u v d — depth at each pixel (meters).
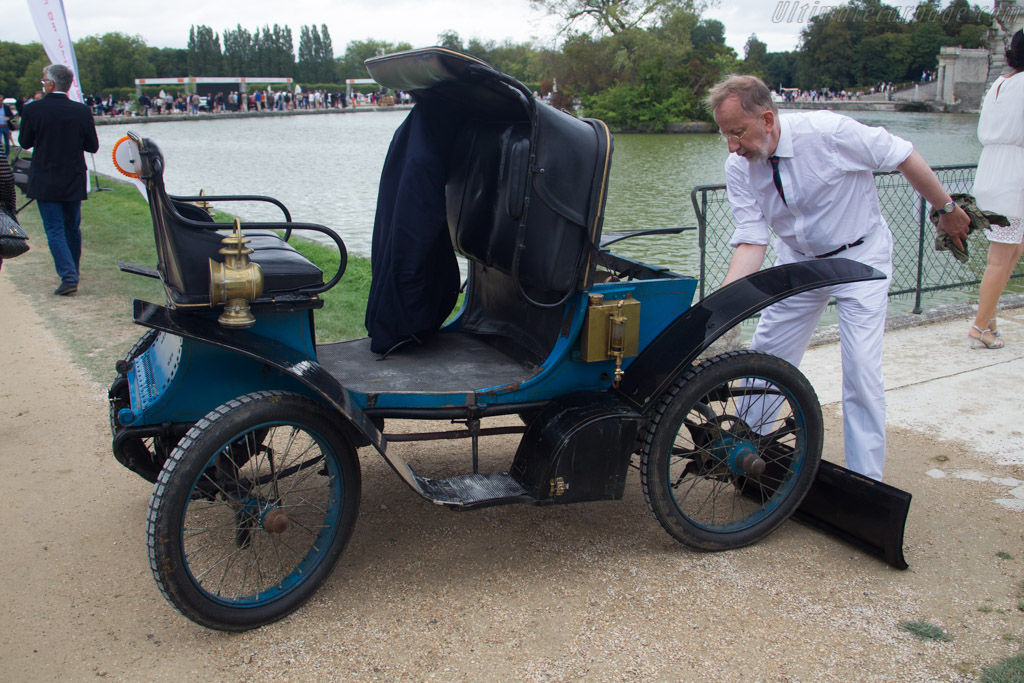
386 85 3.00
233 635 2.52
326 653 2.44
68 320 5.88
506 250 2.90
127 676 2.33
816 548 3.09
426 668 2.38
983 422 4.22
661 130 40.47
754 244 3.32
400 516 3.29
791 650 2.46
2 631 2.52
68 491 3.43
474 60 2.47
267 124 45.03
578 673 2.35
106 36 80.56
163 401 2.54
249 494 2.66
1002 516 3.29
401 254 3.03
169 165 21.77
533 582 2.83
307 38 115.06
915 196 8.35
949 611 2.67
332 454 2.61
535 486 2.75
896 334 5.75
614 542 3.12
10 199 3.75
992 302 5.27
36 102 6.16
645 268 3.28
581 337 2.87
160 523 2.28
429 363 3.15
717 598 2.74
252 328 2.59
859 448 3.19
